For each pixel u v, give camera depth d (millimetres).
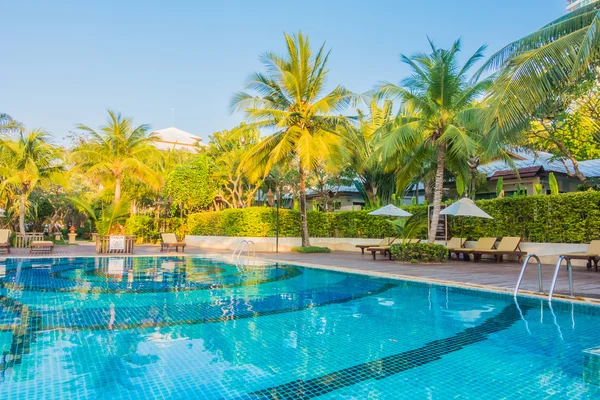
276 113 17859
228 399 2957
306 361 3852
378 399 2979
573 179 21719
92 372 3494
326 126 18969
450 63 13016
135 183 28062
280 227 21359
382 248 15664
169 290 8094
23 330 4895
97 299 7004
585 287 7992
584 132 15234
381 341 4555
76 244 28266
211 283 9164
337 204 30875
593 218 12961
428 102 13023
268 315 5887
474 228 16469
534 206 14531
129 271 11352
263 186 31531
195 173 25906
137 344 4355
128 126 24828
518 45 8016
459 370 3625
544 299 6938
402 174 15305
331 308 6422
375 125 25016
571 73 6523
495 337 4715
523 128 7660
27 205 28016
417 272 10852
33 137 22766
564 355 4062
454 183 23766
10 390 3070
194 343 4418
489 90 7602
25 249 19281
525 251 14586
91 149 24062
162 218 29047
